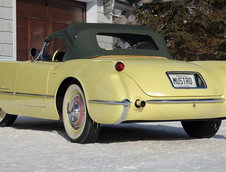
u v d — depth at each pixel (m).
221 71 5.52
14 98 6.41
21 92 6.24
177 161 4.12
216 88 5.29
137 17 21.08
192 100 5.05
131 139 5.67
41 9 12.35
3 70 6.63
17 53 11.64
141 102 4.81
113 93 4.79
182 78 5.12
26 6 11.89
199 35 21.22
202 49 20.34
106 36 5.95
